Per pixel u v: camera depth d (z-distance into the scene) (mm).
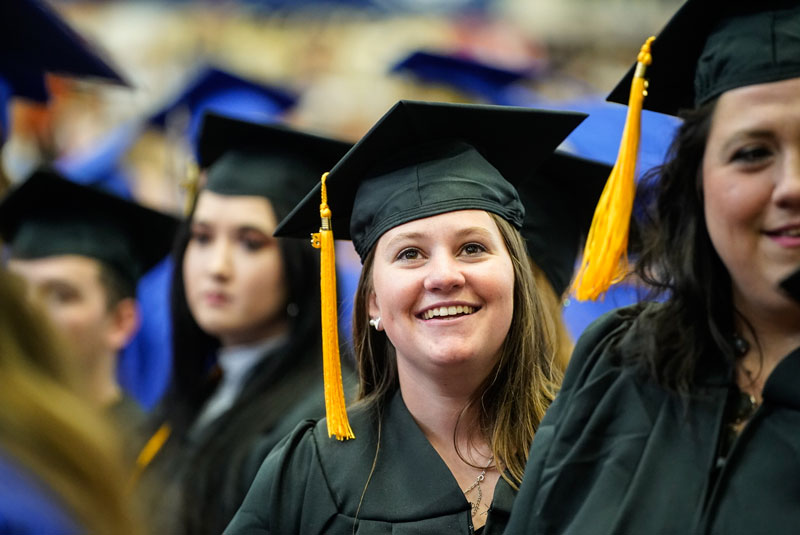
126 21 16766
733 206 2723
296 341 5812
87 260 6852
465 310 3627
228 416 5570
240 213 5922
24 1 7332
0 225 6891
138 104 15711
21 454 2154
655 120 3904
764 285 2738
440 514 3582
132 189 14484
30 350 2350
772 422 2703
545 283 4887
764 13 2789
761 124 2680
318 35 16797
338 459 3773
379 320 3855
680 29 3096
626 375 3018
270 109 11781
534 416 3730
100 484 2225
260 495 3795
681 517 2717
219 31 16781
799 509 2580
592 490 2861
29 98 8078
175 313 6211
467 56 12398
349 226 4363
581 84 16391
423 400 3779
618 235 3119
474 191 3736
